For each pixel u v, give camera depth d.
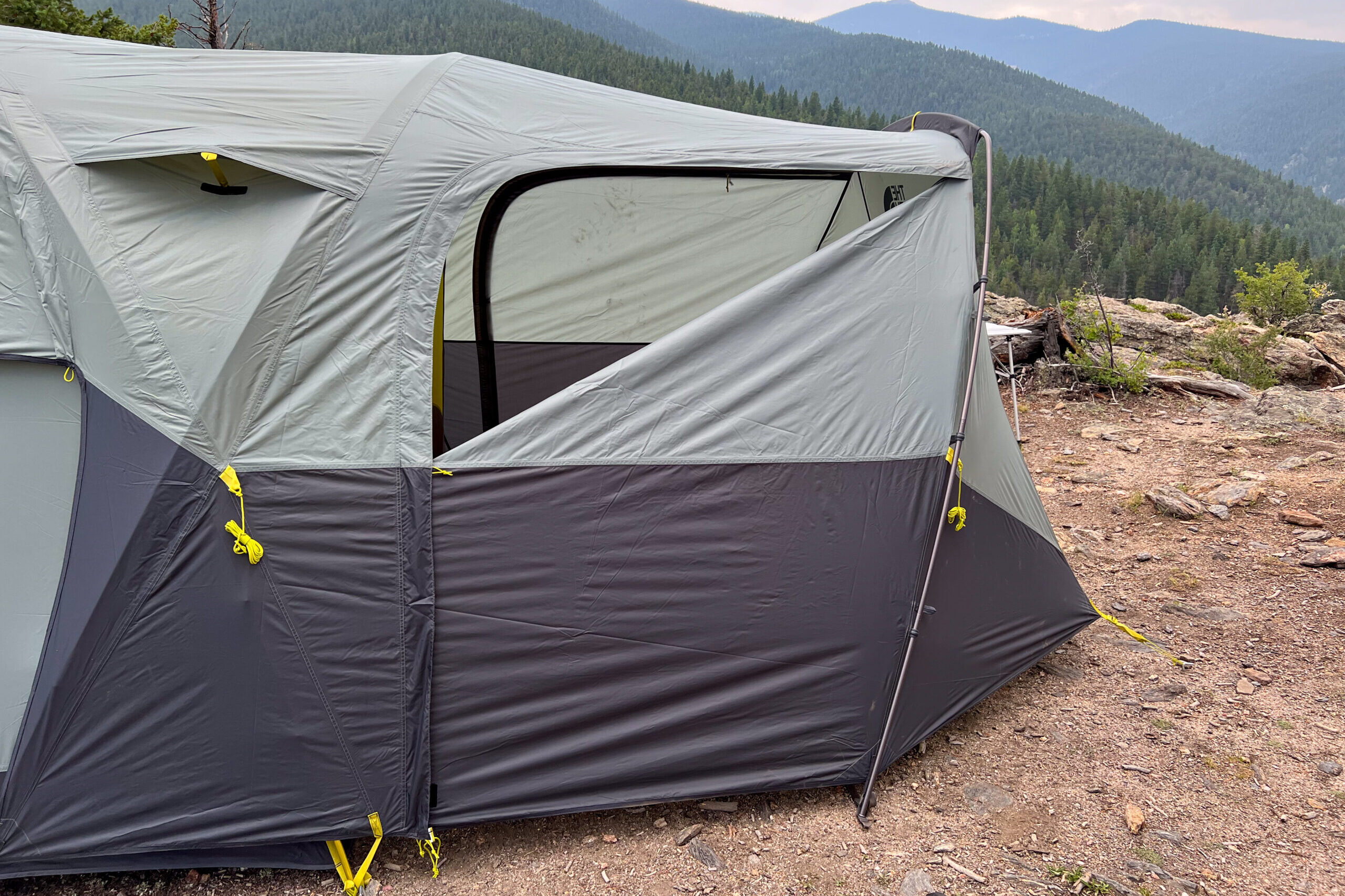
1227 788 2.88
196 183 2.55
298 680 2.53
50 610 2.46
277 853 2.58
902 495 2.94
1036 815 2.78
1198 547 4.85
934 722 3.13
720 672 2.81
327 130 2.60
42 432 2.50
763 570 2.82
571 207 4.08
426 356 2.58
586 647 2.70
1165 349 9.60
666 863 2.60
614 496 2.70
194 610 2.47
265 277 2.47
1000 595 3.42
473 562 2.61
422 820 2.60
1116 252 132.62
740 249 4.39
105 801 2.45
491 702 2.65
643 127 2.92
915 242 2.99
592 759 2.74
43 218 2.44
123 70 2.66
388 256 2.56
